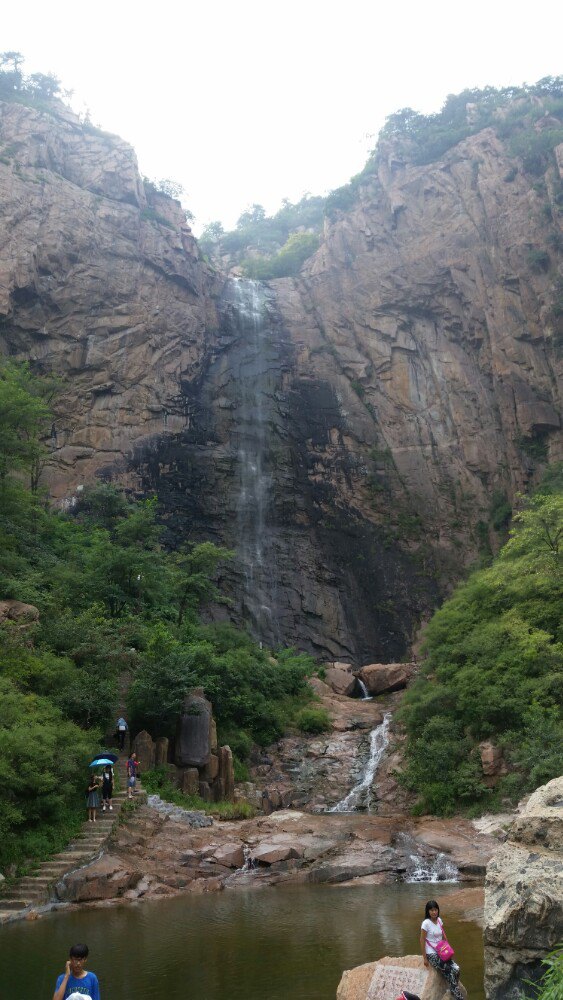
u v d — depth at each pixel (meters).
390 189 60.06
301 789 25.61
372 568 48.66
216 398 53.19
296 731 30.00
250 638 39.88
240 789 24.08
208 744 23.31
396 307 56.75
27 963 10.45
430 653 28.30
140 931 12.26
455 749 22.08
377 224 60.03
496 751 21.22
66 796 17.77
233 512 48.25
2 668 20.08
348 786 25.81
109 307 50.03
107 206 53.25
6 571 26.78
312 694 33.50
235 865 17.30
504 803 19.91
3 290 44.78
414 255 56.53
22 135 53.62
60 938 11.88
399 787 24.19
